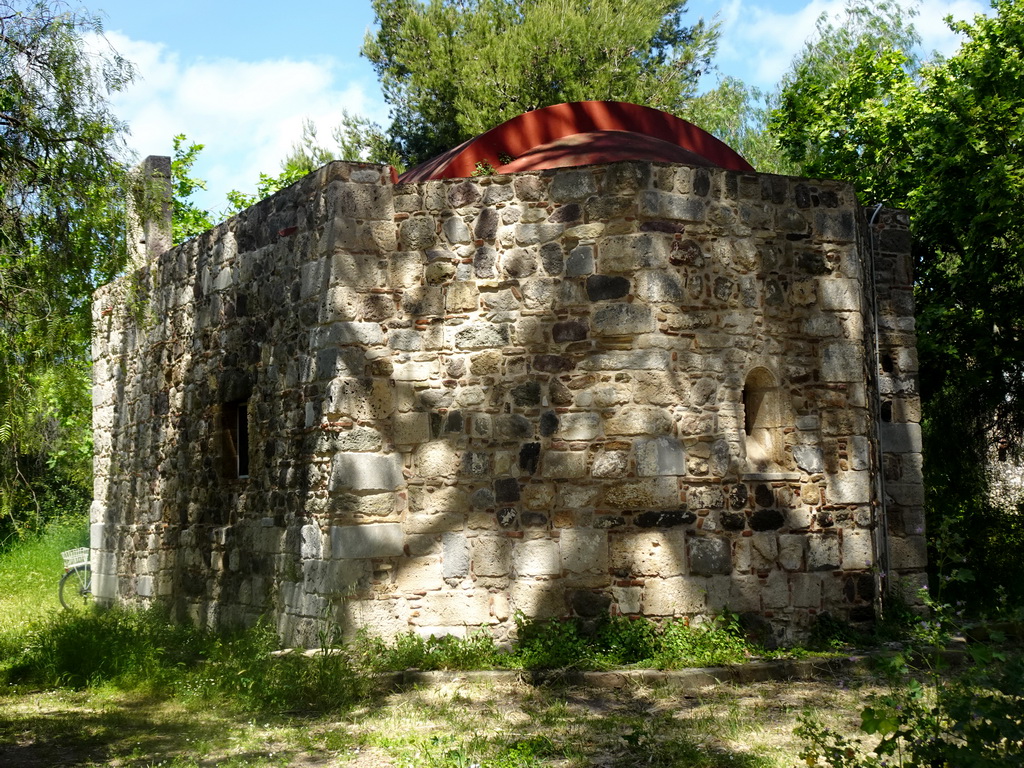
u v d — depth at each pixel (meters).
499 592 9.72
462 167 11.42
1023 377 16.20
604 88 23.41
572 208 9.84
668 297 9.70
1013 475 17.66
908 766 4.95
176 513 13.28
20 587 17.80
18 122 9.43
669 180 9.82
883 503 11.48
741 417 9.90
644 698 8.35
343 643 9.56
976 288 15.82
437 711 8.04
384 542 9.76
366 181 10.16
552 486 9.70
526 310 9.86
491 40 24.27
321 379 10.06
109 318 15.88
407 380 10.01
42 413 10.12
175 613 12.97
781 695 8.40
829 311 10.38
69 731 7.77
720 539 9.69
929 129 15.53
